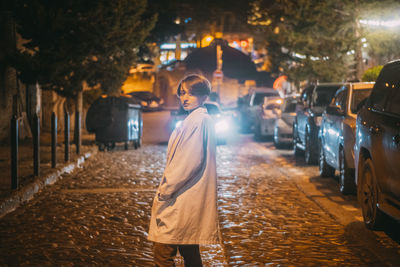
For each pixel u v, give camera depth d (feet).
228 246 19.65
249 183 34.68
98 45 57.62
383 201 20.27
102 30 55.42
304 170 41.37
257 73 140.26
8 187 28.81
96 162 46.26
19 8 53.47
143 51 87.40
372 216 21.48
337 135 32.07
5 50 59.88
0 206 24.14
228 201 28.35
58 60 55.21
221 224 23.08
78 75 58.13
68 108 67.31
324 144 36.47
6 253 18.60
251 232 21.68
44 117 79.97
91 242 20.07
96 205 26.94
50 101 79.56
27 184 29.73
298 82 81.76
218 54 138.21
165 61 208.33
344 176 29.50
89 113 56.44
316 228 22.36
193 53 140.67
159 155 52.85
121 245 19.70
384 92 22.07
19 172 35.14
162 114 150.71
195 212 11.94
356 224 22.97
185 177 11.76
